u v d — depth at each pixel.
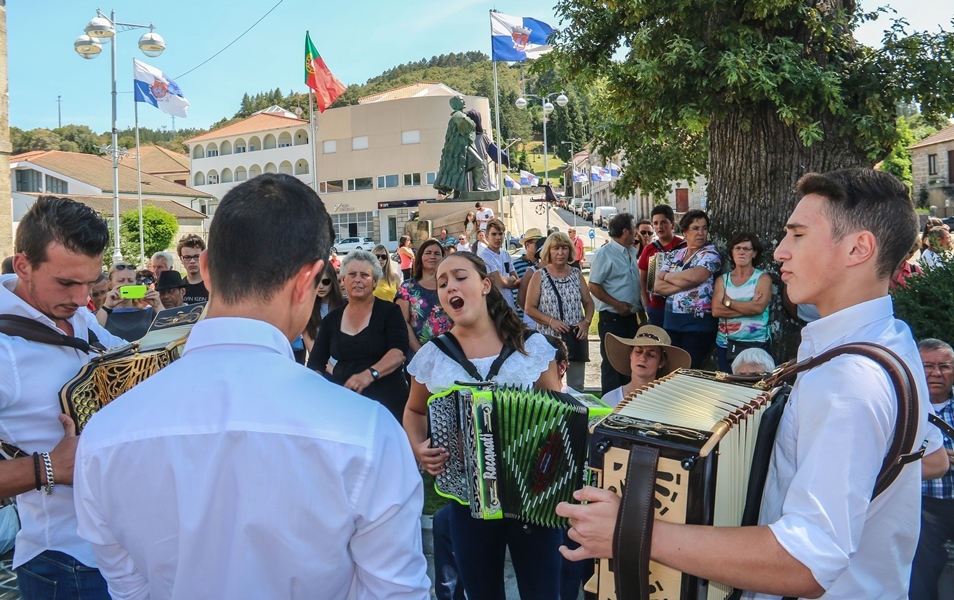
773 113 6.27
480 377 3.11
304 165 65.06
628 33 7.01
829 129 6.17
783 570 1.40
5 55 13.40
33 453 2.22
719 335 5.91
